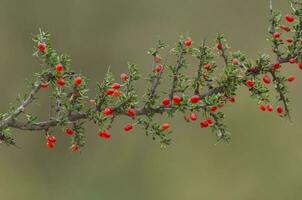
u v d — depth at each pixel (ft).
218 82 33.45
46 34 33.22
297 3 34.83
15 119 32.81
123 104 32.91
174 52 33.88
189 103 32.94
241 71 33.94
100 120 32.78
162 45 34.32
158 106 33.17
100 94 33.04
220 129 33.50
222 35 34.19
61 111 33.14
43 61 32.94
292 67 113.29
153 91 33.22
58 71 32.55
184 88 33.24
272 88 82.33
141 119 33.40
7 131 33.04
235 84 33.42
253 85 33.86
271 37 35.17
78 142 33.53
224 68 33.40
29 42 117.60
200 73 33.45
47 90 109.91
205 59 33.50
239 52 34.14
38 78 33.04
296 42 34.42
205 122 33.71
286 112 34.71
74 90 32.96
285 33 89.35
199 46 33.73
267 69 34.14
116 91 33.04
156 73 33.81
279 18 34.71
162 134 33.37
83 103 33.06
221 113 33.50
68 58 33.47
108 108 32.71
